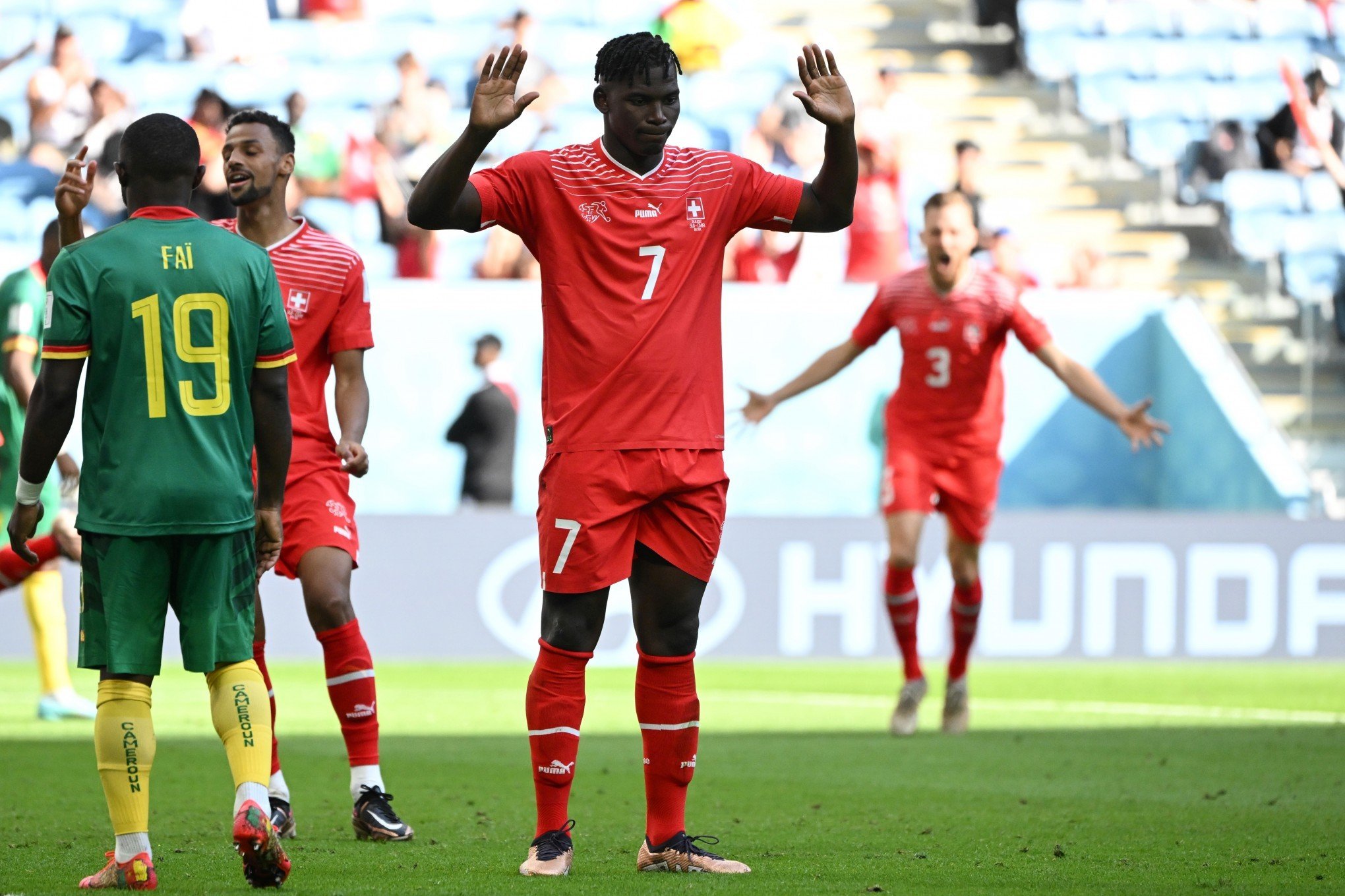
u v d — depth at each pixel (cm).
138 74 6172
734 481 5141
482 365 4894
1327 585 4397
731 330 5147
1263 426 4981
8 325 2588
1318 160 6238
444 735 2773
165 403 1298
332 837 1666
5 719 2973
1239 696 3541
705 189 1452
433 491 5031
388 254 5659
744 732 2858
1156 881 1369
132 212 1345
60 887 1300
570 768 1431
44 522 2833
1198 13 6838
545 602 1442
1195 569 4356
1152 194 6369
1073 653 4319
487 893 1266
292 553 1719
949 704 2842
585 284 1423
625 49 1401
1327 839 1655
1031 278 5597
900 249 5678
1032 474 5341
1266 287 6072
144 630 1298
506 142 6088
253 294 1337
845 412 5175
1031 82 6781
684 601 1437
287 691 3538
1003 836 1670
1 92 6112
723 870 1416
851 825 1756
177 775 2195
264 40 6369
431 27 6450
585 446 1411
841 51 6806
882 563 4303
